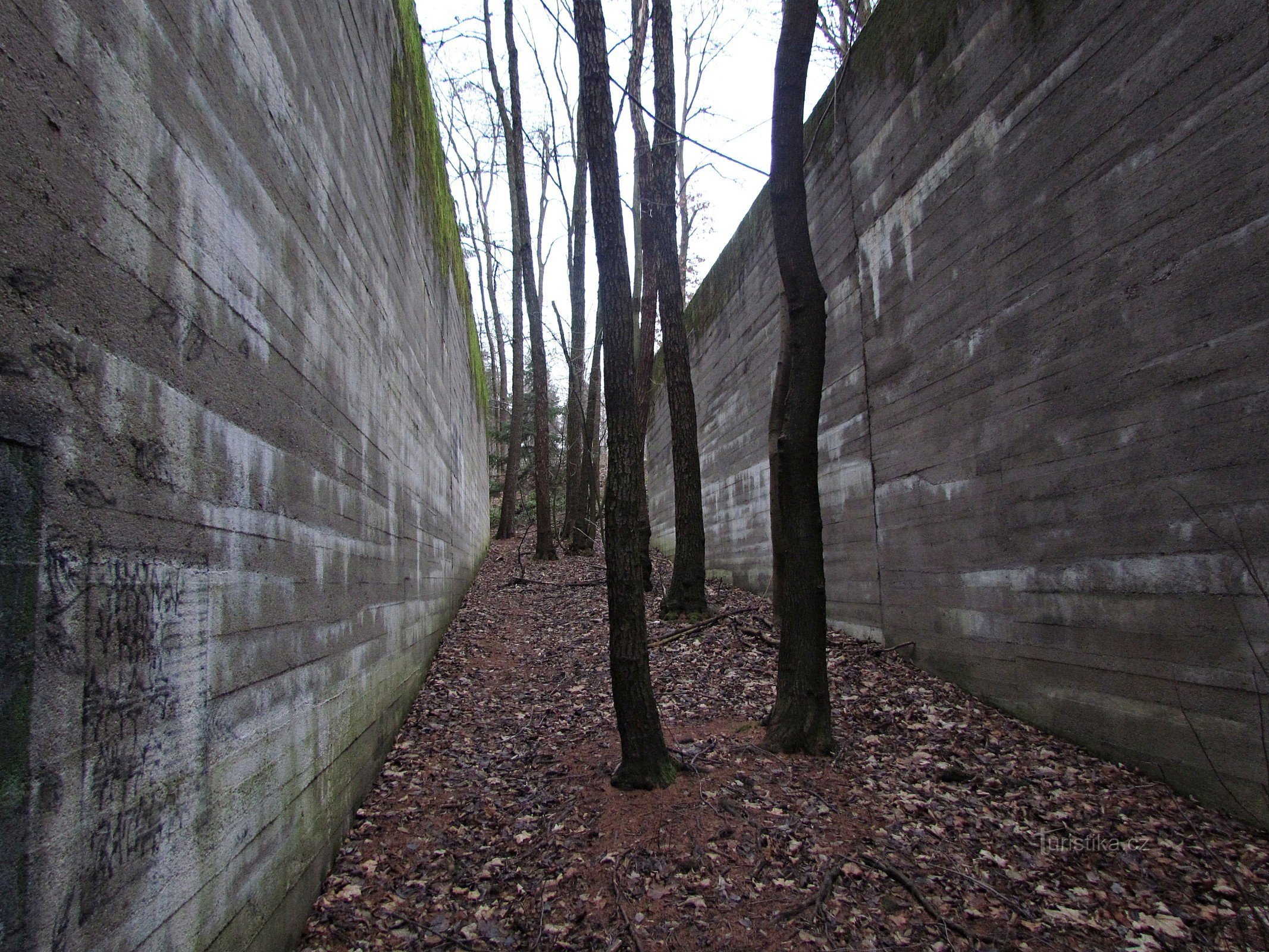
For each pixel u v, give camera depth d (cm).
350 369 386
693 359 1452
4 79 132
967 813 392
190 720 195
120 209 168
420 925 299
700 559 862
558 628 886
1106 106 439
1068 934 295
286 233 286
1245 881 319
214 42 223
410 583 575
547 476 1515
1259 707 356
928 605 635
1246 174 359
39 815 134
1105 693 449
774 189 492
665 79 855
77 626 148
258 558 248
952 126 586
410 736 514
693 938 296
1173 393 400
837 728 518
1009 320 526
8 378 130
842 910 313
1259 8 351
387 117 525
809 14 473
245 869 230
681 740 496
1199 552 386
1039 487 502
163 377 186
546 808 404
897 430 680
